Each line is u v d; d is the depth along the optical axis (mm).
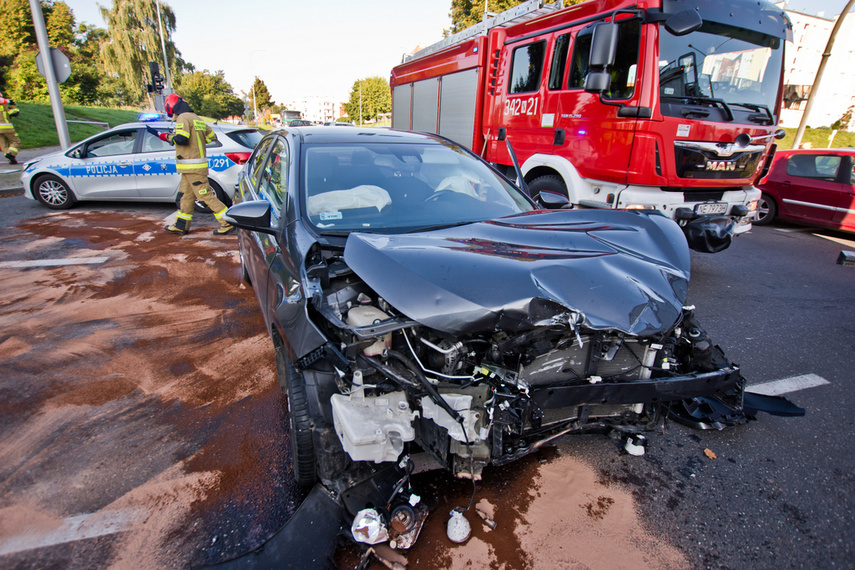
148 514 2199
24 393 3117
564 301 1896
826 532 2205
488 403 1898
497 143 6840
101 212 8375
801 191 8320
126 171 8227
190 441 2693
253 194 3881
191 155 6676
